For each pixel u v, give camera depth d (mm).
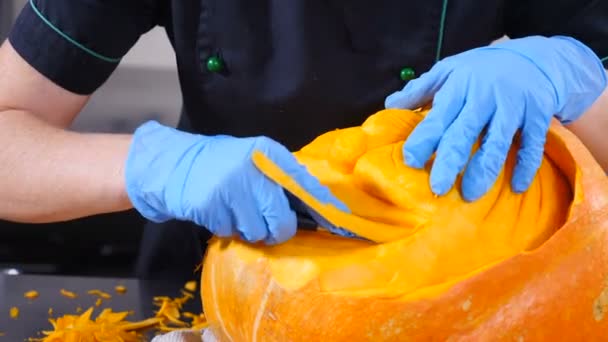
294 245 769
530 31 1058
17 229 1435
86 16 967
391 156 774
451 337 724
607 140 1002
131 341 1006
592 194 763
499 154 771
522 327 729
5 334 1008
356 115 1037
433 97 852
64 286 1136
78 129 1593
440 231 743
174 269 1250
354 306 726
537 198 775
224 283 783
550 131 805
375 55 1019
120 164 916
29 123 961
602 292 749
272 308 746
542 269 736
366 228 749
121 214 1435
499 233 753
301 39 997
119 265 1469
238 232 787
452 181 751
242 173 756
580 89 863
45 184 923
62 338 979
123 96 1624
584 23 1014
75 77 988
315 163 789
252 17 1008
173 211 795
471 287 725
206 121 1074
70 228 1441
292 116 1039
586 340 746
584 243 749
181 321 1059
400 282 732
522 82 807
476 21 1019
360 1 996
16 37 980
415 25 1012
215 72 1033
